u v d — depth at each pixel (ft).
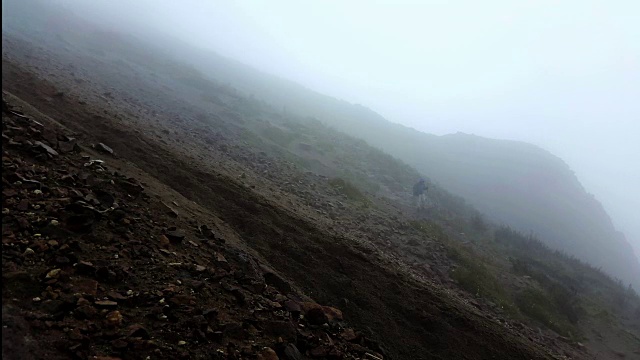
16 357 7.55
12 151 15.48
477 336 22.93
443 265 39.04
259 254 21.35
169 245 14.90
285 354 12.23
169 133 42.55
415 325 21.77
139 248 13.48
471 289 36.19
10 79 29.53
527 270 50.01
